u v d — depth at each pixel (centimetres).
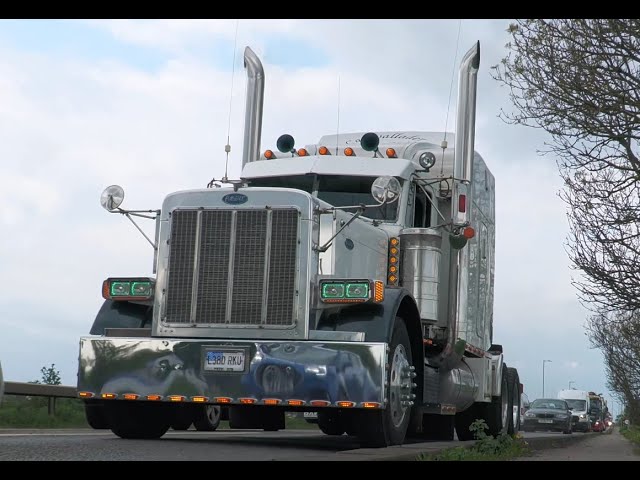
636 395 4616
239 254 1134
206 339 1120
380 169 1416
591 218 1466
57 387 1834
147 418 1240
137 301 1177
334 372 1076
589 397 7294
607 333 4178
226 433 1773
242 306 1125
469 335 1622
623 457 1294
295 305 1112
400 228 1384
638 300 1480
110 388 1134
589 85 1300
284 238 1127
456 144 1453
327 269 1156
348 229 1213
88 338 1150
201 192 1159
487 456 1131
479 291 1712
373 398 1070
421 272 1339
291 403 1081
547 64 1322
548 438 1825
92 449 990
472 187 1595
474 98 1462
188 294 1141
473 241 1641
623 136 1328
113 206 1199
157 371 1120
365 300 1106
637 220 1434
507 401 1970
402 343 1173
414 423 1234
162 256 1159
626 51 1292
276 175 1449
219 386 1099
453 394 1523
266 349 1095
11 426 1683
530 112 1361
